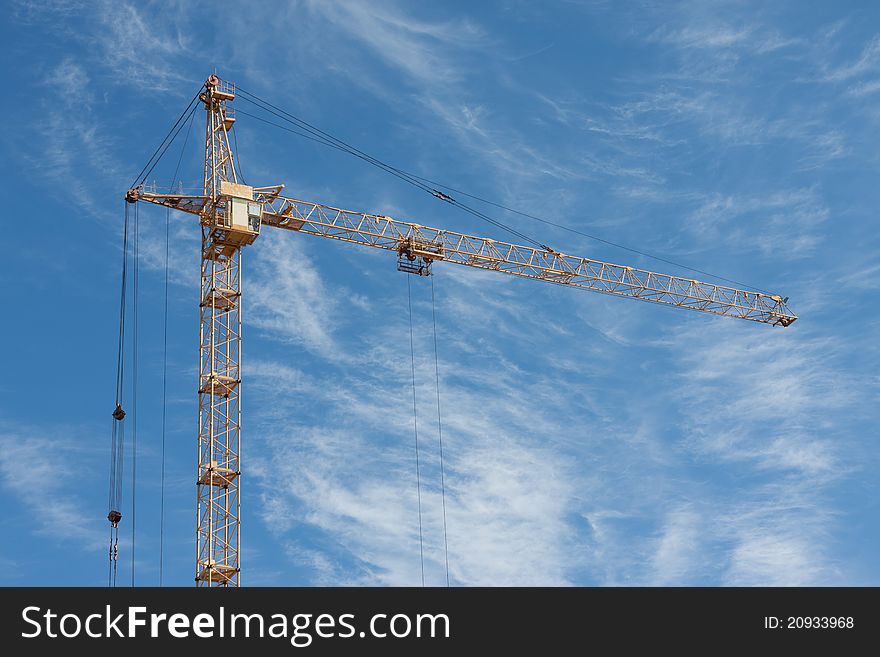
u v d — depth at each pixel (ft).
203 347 515.09
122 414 510.58
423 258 596.29
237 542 492.95
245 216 524.52
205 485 497.87
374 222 586.04
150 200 532.32
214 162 539.70
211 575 488.02
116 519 490.08
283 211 565.94
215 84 545.85
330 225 574.56
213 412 508.12
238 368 514.68
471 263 614.75
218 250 528.63
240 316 521.65
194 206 535.60
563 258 635.66
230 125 546.26
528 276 633.20
